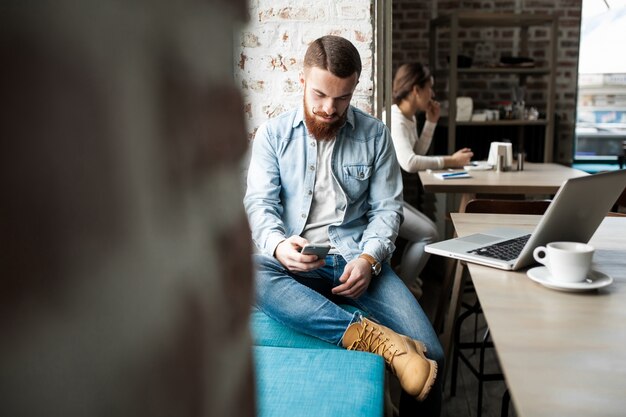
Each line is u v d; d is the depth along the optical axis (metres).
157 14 0.17
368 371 1.35
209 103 0.20
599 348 0.89
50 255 0.15
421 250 2.83
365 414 1.16
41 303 0.15
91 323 0.16
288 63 2.37
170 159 0.18
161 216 0.18
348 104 1.93
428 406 1.62
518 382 0.78
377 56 2.55
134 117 0.17
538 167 3.54
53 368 0.15
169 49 0.18
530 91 5.66
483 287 1.20
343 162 2.01
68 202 0.15
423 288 3.52
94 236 0.16
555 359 0.85
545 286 1.20
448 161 3.37
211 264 0.20
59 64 0.15
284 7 2.33
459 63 5.09
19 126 0.14
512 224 1.81
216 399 0.21
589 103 6.04
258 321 1.76
